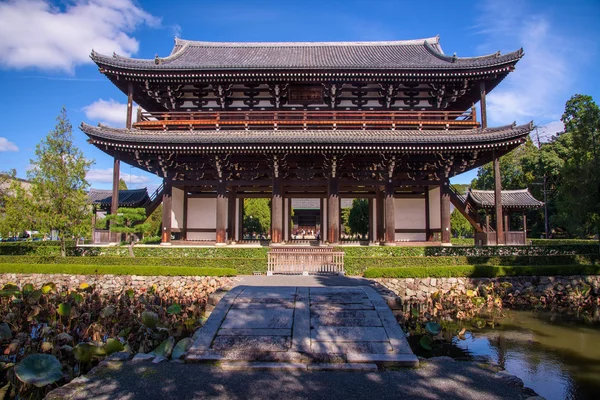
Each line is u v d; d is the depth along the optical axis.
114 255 22.81
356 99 28.08
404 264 20.39
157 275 19.38
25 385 8.48
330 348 9.44
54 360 8.46
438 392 7.51
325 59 32.25
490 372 8.62
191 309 15.54
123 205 29.19
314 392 7.50
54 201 21.55
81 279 19.62
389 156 24.83
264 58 32.69
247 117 27.00
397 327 10.34
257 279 17.75
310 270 20.42
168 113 26.91
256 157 25.75
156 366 8.83
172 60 29.52
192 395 7.31
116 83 27.14
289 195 30.00
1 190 34.31
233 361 9.02
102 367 8.77
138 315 14.26
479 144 23.33
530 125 22.47
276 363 8.90
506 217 30.98
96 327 12.06
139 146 23.47
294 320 10.58
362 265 20.22
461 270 18.77
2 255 22.14
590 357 11.23
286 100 28.20
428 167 25.92
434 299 17.05
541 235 55.34
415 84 27.62
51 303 14.59
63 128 22.03
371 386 7.79
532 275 19.14
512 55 24.56
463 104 30.48
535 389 9.13
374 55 33.50
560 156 53.00
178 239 28.98
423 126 26.78
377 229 28.23
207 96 28.38
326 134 24.86
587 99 51.41
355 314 10.91
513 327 14.48
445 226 25.12
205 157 25.59
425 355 11.38
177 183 25.81
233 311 11.19
